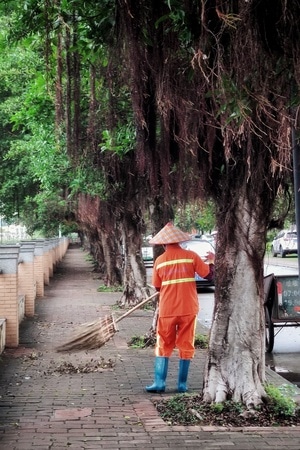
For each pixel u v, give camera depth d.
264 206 6.19
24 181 25.56
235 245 6.34
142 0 4.63
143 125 5.78
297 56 3.98
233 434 5.66
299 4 3.88
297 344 12.32
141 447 5.29
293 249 36.81
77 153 6.91
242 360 6.32
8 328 10.73
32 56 11.00
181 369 7.34
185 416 6.12
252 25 3.99
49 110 12.20
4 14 6.93
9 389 7.57
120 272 24.22
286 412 6.13
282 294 11.20
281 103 4.21
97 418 6.22
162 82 5.05
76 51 5.85
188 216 8.33
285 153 4.28
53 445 5.35
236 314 6.37
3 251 11.04
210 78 4.57
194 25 4.47
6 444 5.37
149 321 14.25
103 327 7.54
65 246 58.50
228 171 6.21
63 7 5.21
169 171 6.32
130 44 4.74
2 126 23.30
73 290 23.08
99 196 15.20
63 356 9.88
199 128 5.57
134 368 8.89
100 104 7.57
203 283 21.44
